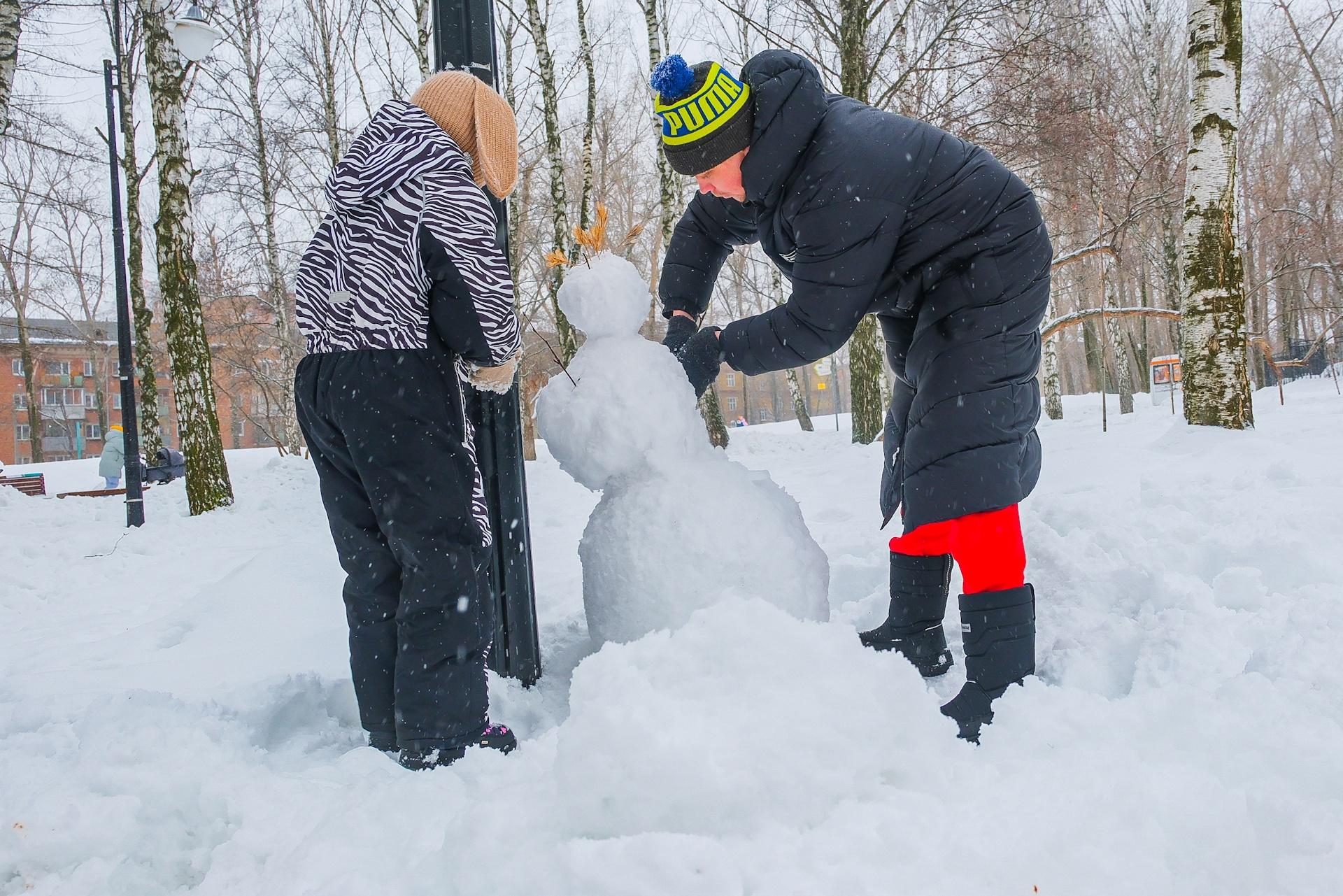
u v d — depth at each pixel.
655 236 24.91
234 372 28.67
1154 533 3.46
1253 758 1.65
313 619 3.59
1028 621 2.29
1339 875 1.32
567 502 8.22
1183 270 7.44
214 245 21.89
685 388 2.52
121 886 1.63
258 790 1.83
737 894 1.25
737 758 1.45
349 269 2.12
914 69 12.84
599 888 1.28
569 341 15.55
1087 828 1.40
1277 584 2.99
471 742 2.12
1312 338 29.72
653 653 1.66
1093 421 12.64
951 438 2.32
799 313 2.43
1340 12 23.55
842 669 1.60
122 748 1.99
